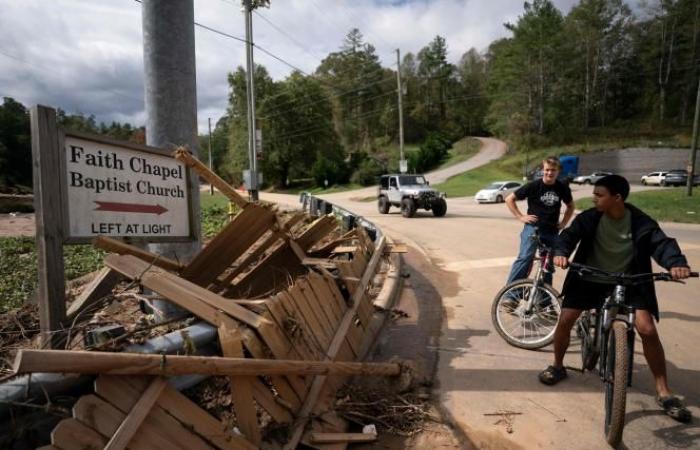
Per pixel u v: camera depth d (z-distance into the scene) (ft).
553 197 17.56
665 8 268.62
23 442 6.15
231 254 13.09
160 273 8.80
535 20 257.55
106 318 11.98
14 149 185.78
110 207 10.56
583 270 11.48
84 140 9.89
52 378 6.14
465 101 372.99
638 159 201.26
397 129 363.97
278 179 245.04
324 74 358.64
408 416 11.24
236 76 235.20
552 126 253.65
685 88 256.11
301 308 11.25
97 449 5.92
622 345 9.93
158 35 14.37
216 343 8.69
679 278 10.36
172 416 7.02
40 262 9.06
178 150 10.96
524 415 11.46
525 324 16.29
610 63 281.54
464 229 49.37
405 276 26.37
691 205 71.92
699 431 10.69
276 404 9.39
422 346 15.99
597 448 10.14
